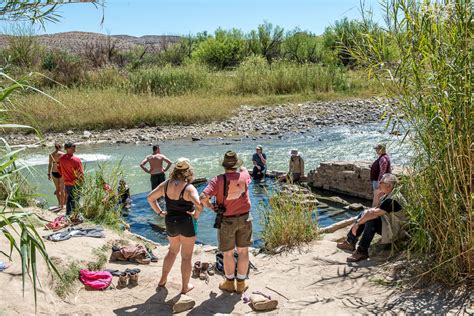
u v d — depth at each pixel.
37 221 7.13
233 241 5.35
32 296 4.98
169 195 5.30
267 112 27.59
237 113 27.22
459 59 4.99
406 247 6.10
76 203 8.35
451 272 5.12
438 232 5.30
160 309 5.12
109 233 7.31
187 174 5.28
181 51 52.91
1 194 6.55
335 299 5.12
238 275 5.45
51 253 5.95
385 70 5.45
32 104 23.31
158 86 31.28
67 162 8.63
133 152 18.62
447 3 5.07
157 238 9.22
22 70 26.95
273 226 7.23
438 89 5.03
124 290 5.57
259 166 13.69
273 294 5.40
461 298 4.82
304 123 25.03
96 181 8.76
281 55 55.16
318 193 12.49
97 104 24.83
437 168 5.10
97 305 5.21
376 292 5.20
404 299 4.96
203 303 5.26
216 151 18.59
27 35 29.23
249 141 20.77
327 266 6.05
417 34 5.26
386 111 5.68
